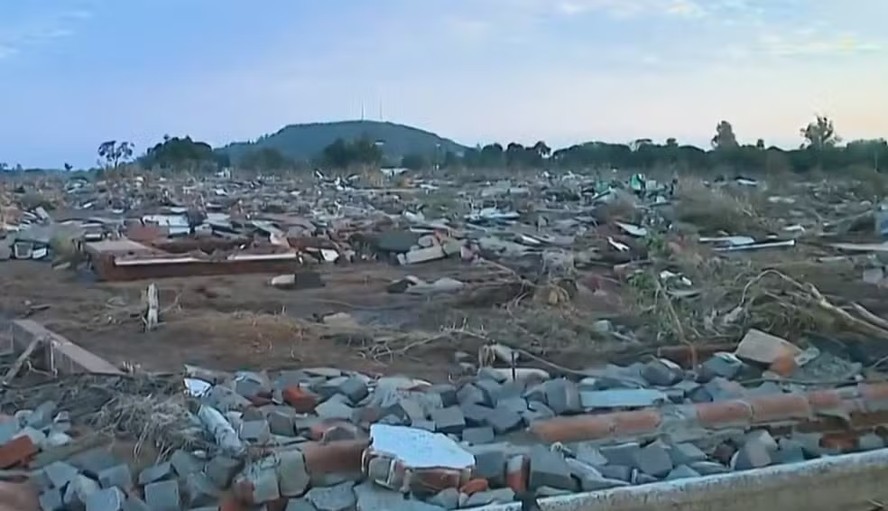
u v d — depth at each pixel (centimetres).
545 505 511
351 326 1182
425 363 975
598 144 7144
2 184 4247
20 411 696
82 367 838
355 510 517
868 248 1912
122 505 511
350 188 4544
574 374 862
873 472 580
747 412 688
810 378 834
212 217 2647
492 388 738
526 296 1370
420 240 1994
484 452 573
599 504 517
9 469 577
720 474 559
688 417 677
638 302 1191
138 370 839
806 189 3819
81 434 624
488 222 2611
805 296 1078
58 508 526
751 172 5072
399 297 1448
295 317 1270
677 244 1795
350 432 610
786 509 559
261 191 4256
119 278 1670
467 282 1534
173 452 574
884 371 876
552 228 2411
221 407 662
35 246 1967
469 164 6894
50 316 1265
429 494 531
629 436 657
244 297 1459
